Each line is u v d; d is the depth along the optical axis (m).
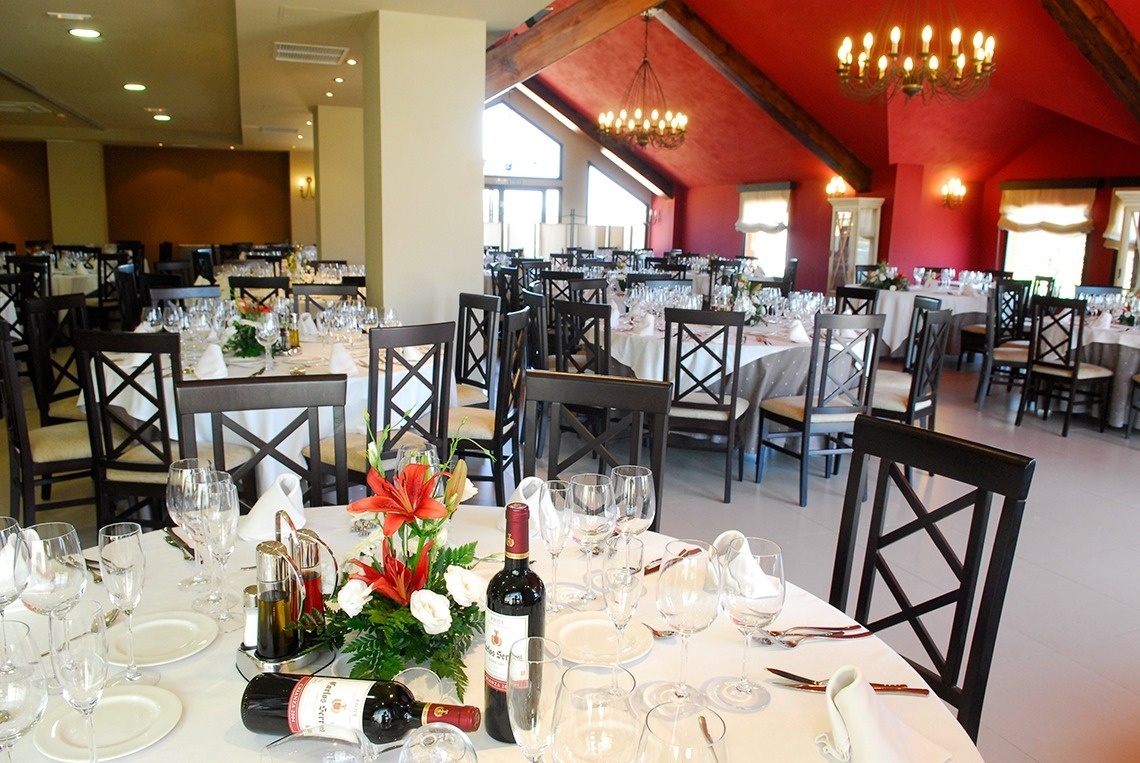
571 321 4.70
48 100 8.66
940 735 1.08
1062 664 2.61
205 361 3.12
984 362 6.45
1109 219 9.27
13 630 0.94
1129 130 7.93
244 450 3.10
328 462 3.16
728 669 1.22
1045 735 2.24
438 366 3.15
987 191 10.92
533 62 6.56
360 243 8.88
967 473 1.52
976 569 1.51
